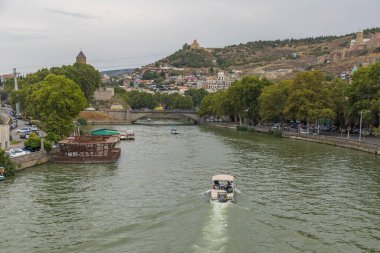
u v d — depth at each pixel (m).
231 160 99.44
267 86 194.12
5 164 78.38
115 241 45.97
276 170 85.88
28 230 49.50
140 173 83.38
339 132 165.62
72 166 90.69
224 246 43.81
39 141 99.75
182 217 53.69
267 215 54.91
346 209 58.16
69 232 48.84
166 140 149.25
